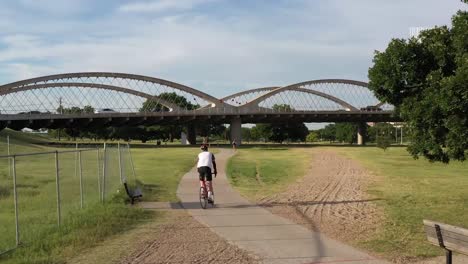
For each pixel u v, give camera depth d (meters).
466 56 12.41
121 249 9.61
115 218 12.77
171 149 79.31
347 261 8.62
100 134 123.75
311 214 14.43
